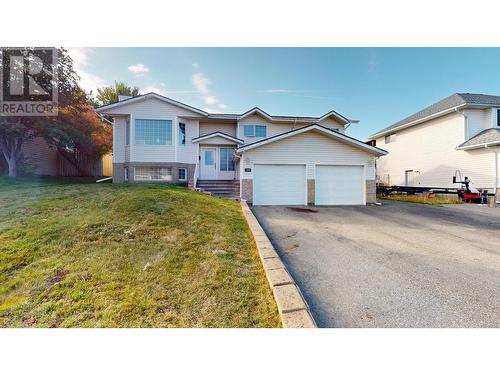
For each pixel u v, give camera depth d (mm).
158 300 2588
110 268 3250
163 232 4691
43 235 4203
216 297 2664
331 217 8055
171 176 13719
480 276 3453
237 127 16219
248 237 4914
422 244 5035
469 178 14391
